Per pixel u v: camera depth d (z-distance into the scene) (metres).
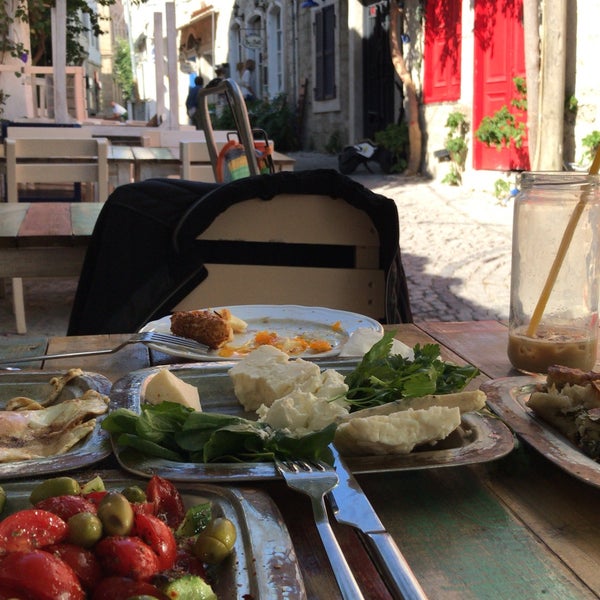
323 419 1.07
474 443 1.04
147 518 0.73
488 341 1.77
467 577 0.80
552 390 1.15
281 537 0.79
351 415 1.08
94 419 1.13
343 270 2.66
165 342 1.59
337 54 14.66
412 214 8.80
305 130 16.59
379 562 0.76
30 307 5.33
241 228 2.59
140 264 2.52
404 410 1.08
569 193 1.41
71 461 0.98
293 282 2.64
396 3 11.38
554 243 1.45
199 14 21.25
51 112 10.64
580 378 1.17
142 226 2.51
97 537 0.71
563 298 1.47
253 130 3.45
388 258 2.50
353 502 0.86
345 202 2.59
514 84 9.34
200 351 1.60
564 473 1.04
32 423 1.15
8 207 4.02
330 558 0.76
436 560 0.83
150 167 5.32
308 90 16.33
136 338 1.59
